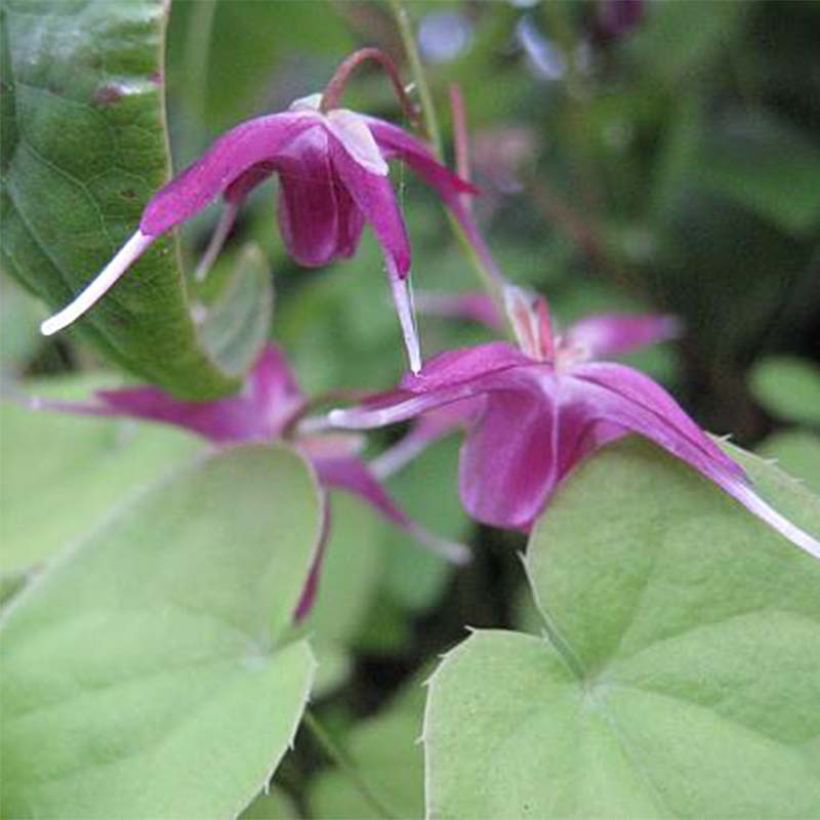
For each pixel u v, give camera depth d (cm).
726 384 31
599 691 17
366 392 21
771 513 17
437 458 28
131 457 24
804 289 31
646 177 32
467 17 33
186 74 27
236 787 17
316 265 18
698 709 17
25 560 23
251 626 19
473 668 17
